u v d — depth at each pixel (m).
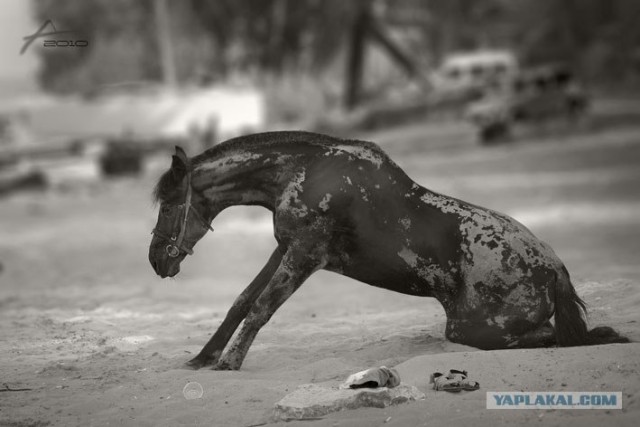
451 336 8.37
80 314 12.55
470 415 6.53
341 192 8.11
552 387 6.97
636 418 6.18
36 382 8.27
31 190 48.47
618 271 14.02
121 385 7.96
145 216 35.28
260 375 8.00
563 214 26.84
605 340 8.11
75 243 27.23
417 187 8.43
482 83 63.56
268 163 8.31
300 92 74.69
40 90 104.00
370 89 75.69
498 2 91.00
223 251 23.89
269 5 76.00
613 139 46.84
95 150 61.56
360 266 8.34
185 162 8.23
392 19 82.31
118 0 90.06
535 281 8.09
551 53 86.12
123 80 86.69
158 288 16.81
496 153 45.94
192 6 77.69
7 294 16.16
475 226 8.22
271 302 8.21
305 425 6.57
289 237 8.22
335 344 9.58
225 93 57.53
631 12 86.12
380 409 6.80
